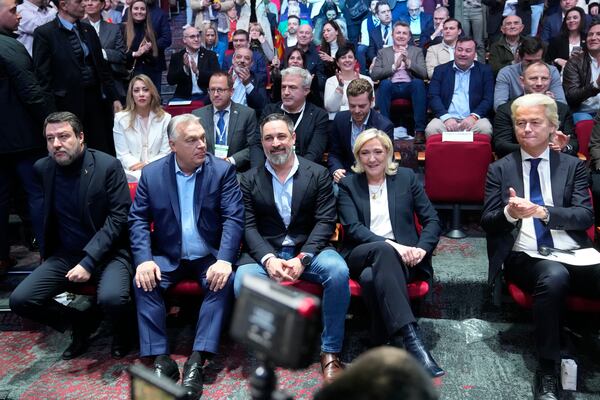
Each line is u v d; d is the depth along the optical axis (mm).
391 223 2668
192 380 2316
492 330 2750
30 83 2984
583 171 2566
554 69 3863
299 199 2689
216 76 3537
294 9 6000
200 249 2645
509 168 2607
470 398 2273
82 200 2650
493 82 4152
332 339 2453
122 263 2660
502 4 5582
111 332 2893
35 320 2643
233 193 2660
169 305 2816
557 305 2242
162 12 5414
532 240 2504
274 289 550
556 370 2328
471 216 3748
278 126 2621
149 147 3555
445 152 3344
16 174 3182
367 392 434
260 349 533
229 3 5965
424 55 4984
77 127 2629
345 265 2467
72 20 3420
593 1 5406
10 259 3301
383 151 2641
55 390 2416
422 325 2818
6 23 2973
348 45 4168
